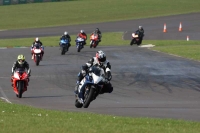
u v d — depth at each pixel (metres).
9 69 84.50
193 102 53.06
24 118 34.34
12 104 47.25
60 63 92.38
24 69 59.00
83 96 42.12
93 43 123.88
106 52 111.44
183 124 33.59
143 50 114.94
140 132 28.95
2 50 118.38
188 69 81.62
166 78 72.38
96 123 32.16
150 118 37.53
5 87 66.25
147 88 63.88
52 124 31.25
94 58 41.69
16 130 28.83
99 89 41.38
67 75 76.69
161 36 156.75
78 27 185.00
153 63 90.06
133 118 36.44
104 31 172.25
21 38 154.38
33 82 69.81
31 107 45.41
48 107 48.91
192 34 161.00
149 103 52.16
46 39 148.50
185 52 106.75
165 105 50.59
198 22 191.75
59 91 62.16
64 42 107.50
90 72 41.56
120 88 63.81
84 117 36.28
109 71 41.09
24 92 61.47
